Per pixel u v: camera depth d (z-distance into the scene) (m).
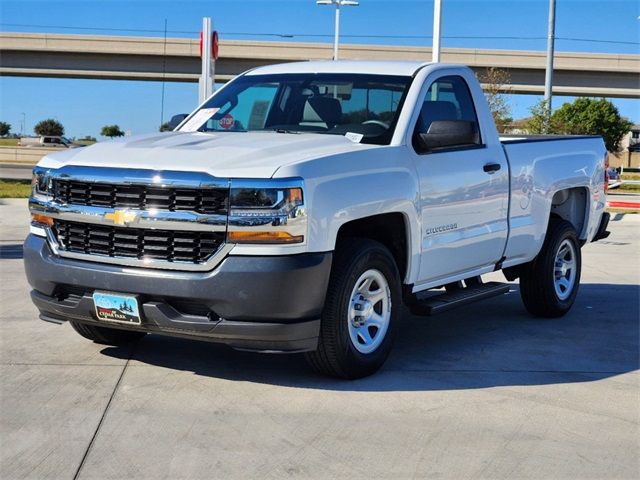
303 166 4.97
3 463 4.04
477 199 6.50
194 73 57.16
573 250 7.96
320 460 4.14
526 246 7.23
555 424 4.75
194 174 4.92
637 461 4.23
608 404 5.13
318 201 4.97
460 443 4.41
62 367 5.66
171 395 5.10
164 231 5.00
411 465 4.11
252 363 5.83
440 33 17.28
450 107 6.48
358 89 6.25
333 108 6.20
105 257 5.16
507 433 4.58
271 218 4.82
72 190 5.26
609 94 58.31
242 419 4.70
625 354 6.40
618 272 10.73
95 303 5.19
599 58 56.59
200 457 4.15
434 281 6.27
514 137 8.14
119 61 57.12
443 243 6.14
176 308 5.04
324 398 5.10
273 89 6.59
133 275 5.02
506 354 6.32
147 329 5.14
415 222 5.80
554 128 29.73
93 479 3.87
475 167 6.47
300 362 5.89
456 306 6.27
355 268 5.24
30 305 7.68
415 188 5.77
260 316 4.88
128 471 3.96
